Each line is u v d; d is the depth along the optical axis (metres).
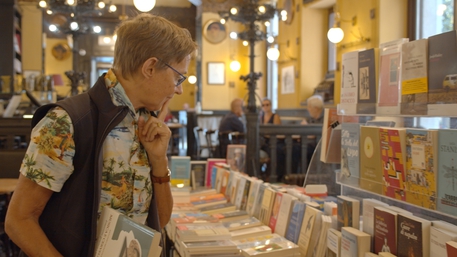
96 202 1.18
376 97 1.78
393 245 1.52
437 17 5.72
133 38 1.23
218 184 3.32
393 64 1.67
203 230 2.10
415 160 1.50
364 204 1.72
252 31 5.49
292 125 5.39
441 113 1.43
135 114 1.28
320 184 2.51
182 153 10.29
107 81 1.25
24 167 1.14
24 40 11.73
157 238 1.11
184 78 1.31
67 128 1.15
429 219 1.61
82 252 1.20
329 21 8.95
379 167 1.68
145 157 1.33
